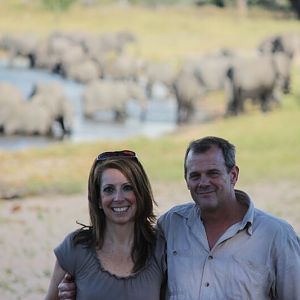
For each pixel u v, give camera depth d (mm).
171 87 49000
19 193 18562
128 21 82312
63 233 14469
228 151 5223
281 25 81438
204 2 97562
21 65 66000
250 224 5152
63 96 35312
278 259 5145
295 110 35719
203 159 5168
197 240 5207
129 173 5203
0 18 82875
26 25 80812
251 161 22234
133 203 5219
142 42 71750
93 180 5281
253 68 37500
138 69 57875
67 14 86188
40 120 34281
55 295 5344
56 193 18656
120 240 5238
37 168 22453
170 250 5270
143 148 25703
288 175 19797
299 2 87562
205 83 48750
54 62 61875
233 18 85312
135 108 42875
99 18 84250
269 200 16641
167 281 5285
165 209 15859
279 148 24625
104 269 5191
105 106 39938
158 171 20797
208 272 5129
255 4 93688
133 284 5176
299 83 45094
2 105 34375
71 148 25938
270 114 33719
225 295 5090
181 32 76250
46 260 12672
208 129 30031
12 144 31703
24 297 10758
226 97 45500
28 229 14703
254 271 5109
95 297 5160
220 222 5242
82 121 38438
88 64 56062
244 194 5328
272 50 59625
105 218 5277
